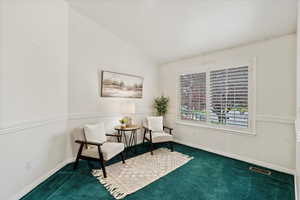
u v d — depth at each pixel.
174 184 2.15
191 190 2.02
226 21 2.44
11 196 1.71
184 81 4.06
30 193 1.89
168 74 4.43
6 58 1.65
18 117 1.79
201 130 3.66
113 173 2.43
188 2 2.22
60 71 2.52
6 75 1.66
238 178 2.32
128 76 3.75
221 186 2.11
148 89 4.31
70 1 2.56
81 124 2.94
